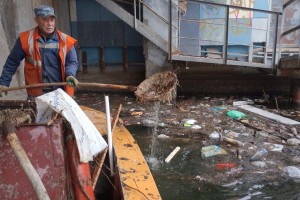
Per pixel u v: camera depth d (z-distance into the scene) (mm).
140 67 9891
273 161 4438
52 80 3236
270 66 8070
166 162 4438
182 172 4129
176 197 3525
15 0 6566
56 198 1830
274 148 4910
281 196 3537
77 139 1935
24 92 6531
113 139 3664
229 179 3918
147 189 2641
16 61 3197
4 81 3150
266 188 3703
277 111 7473
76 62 3283
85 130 2057
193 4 9016
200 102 8367
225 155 4652
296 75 7277
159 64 8578
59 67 3223
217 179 3922
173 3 8164
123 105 7953
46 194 1374
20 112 2199
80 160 1943
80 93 9719
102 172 3035
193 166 4309
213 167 4273
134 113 7031
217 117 6781
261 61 8828
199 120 6523
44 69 3193
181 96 9234
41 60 3145
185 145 5105
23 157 1480
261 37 9148
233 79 9492
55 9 9258
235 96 9336
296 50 9062
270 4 8930
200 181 3871
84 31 9688
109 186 2953
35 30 3133
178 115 6918
